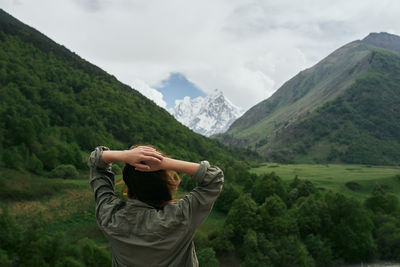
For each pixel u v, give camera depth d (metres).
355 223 53.09
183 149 143.38
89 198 63.28
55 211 55.97
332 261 49.38
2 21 180.62
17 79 132.75
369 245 50.53
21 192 58.81
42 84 143.12
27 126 88.25
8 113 97.44
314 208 55.38
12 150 78.00
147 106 190.75
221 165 101.12
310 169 152.12
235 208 54.00
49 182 67.00
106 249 44.97
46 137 95.50
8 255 35.44
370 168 160.62
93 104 150.88
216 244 48.97
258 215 51.84
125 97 181.62
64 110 128.88
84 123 128.75
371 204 65.69
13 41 166.62
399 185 104.19
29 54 164.88
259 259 45.28
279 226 50.72
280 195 75.75
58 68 167.12
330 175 122.94
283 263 45.75
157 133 147.75
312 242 50.28
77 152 90.06
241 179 97.25
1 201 55.16
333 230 52.88
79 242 44.41
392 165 194.00
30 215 52.84
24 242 36.22
